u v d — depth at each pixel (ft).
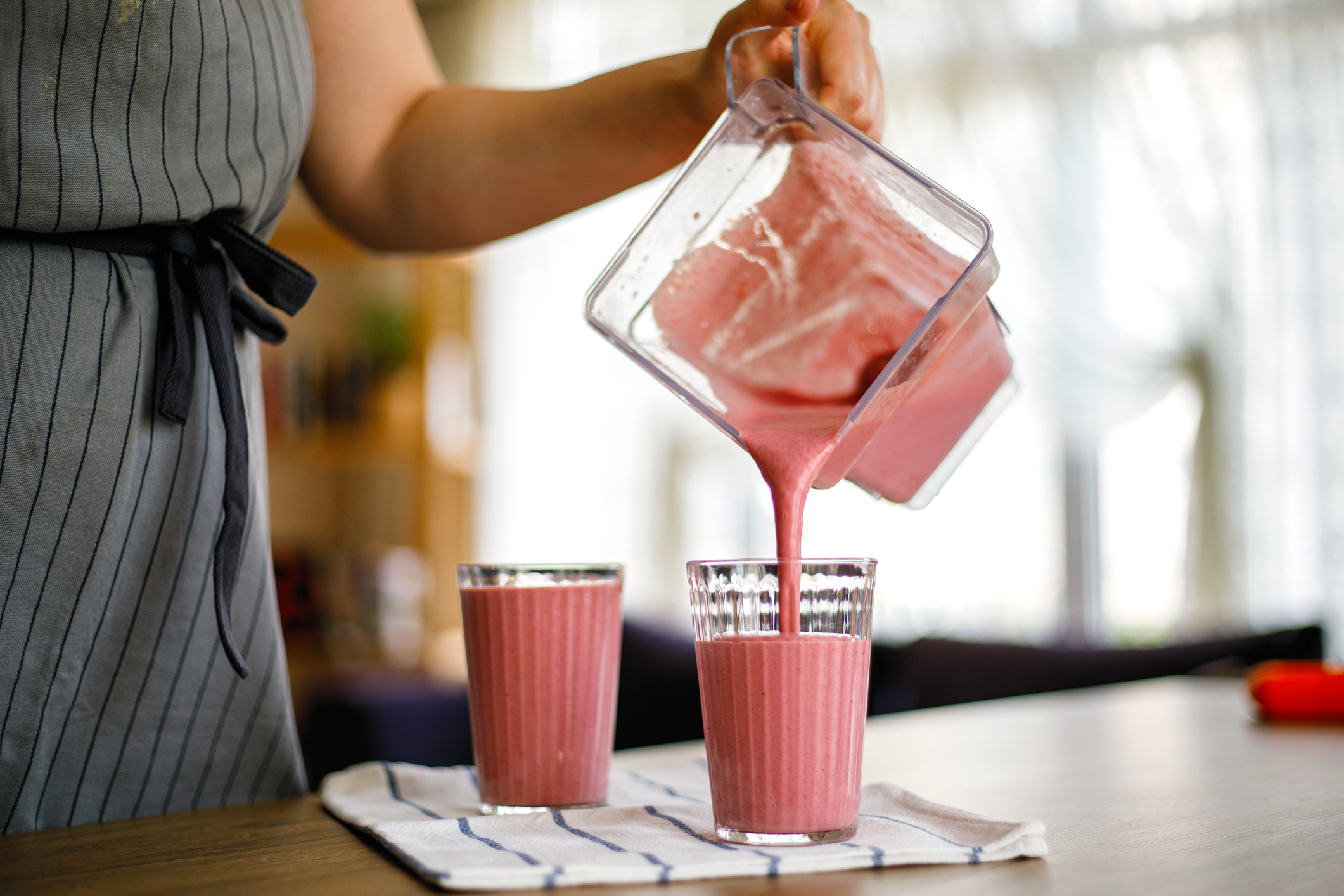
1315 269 10.61
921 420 2.44
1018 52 12.20
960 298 2.01
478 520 14.78
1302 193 10.71
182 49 2.28
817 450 2.11
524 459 14.76
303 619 10.96
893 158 2.10
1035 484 12.24
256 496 2.60
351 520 13.61
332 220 3.33
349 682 9.50
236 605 2.53
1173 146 11.41
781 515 2.08
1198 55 11.33
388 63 3.20
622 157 2.90
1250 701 4.10
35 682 2.27
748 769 1.93
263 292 2.50
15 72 2.14
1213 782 2.70
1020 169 12.04
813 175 2.34
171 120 2.31
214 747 2.53
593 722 2.34
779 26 2.32
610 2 14.73
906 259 2.27
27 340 2.19
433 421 12.17
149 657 2.41
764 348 2.44
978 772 2.90
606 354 14.47
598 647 2.36
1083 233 11.75
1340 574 10.29
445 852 1.83
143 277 2.36
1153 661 8.07
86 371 2.25
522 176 2.98
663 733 9.62
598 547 14.37
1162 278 11.41
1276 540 10.56
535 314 14.90
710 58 2.53
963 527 12.50
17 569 2.22
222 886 1.71
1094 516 11.84
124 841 2.10
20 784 2.28
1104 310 11.62
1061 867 1.81
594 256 14.71
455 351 12.76
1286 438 10.62
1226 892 1.64
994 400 2.67
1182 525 11.28
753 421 2.37
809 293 2.42
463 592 2.40
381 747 7.94
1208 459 10.87
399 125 3.17
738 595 1.98
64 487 2.24
